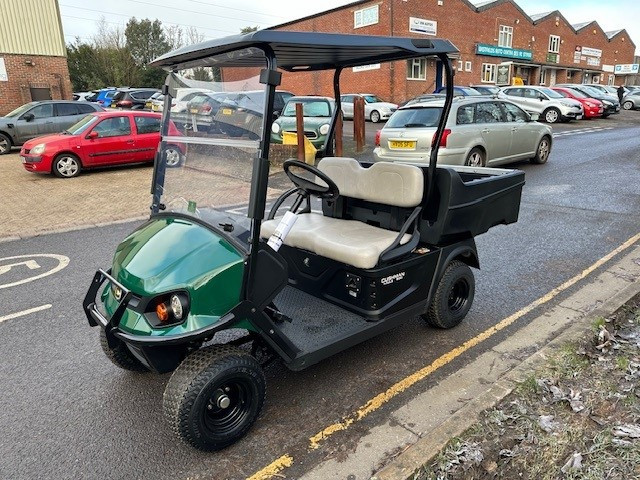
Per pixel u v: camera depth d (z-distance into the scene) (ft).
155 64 9.91
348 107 75.15
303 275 11.48
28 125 45.83
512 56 109.40
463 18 97.25
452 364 10.85
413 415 9.16
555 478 7.47
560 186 28.48
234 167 8.48
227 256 8.07
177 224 9.22
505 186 12.62
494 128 30.71
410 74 90.07
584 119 70.28
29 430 9.04
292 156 34.78
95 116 36.50
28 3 64.64
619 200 24.88
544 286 14.87
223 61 8.68
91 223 23.26
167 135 10.19
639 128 58.80
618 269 15.93
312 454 8.25
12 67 64.90
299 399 9.75
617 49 147.33
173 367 8.23
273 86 7.86
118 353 10.00
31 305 14.33
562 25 123.34
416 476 7.35
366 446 8.38
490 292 14.56
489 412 8.68
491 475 7.50
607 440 8.07
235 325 8.11
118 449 8.54
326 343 9.31
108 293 9.31
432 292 11.50
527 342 11.68
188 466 8.12
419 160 28.02
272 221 11.83
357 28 92.02
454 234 11.50
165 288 7.79
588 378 9.82
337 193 10.53
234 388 8.46
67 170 35.01
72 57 127.65
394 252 10.42
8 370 11.00
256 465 8.07
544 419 8.54
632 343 11.24
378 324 10.24
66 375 10.80
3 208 26.30
